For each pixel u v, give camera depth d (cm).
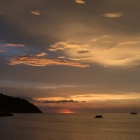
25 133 6606
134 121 14875
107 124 11581
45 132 7038
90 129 8394
